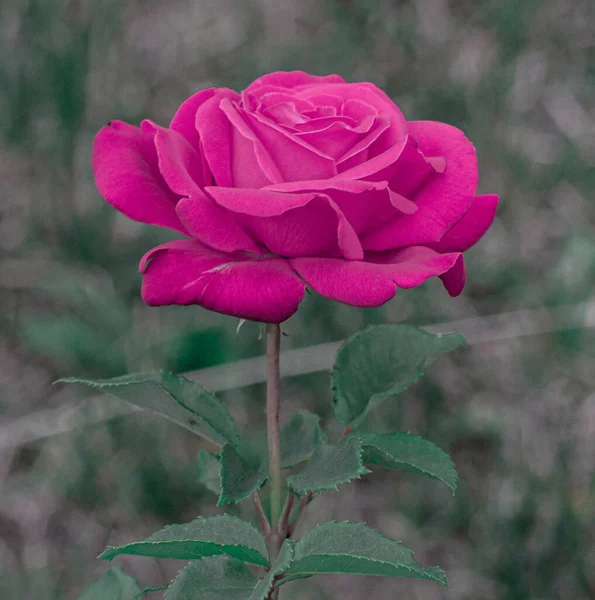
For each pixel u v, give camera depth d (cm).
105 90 119
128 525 108
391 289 56
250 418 110
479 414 117
